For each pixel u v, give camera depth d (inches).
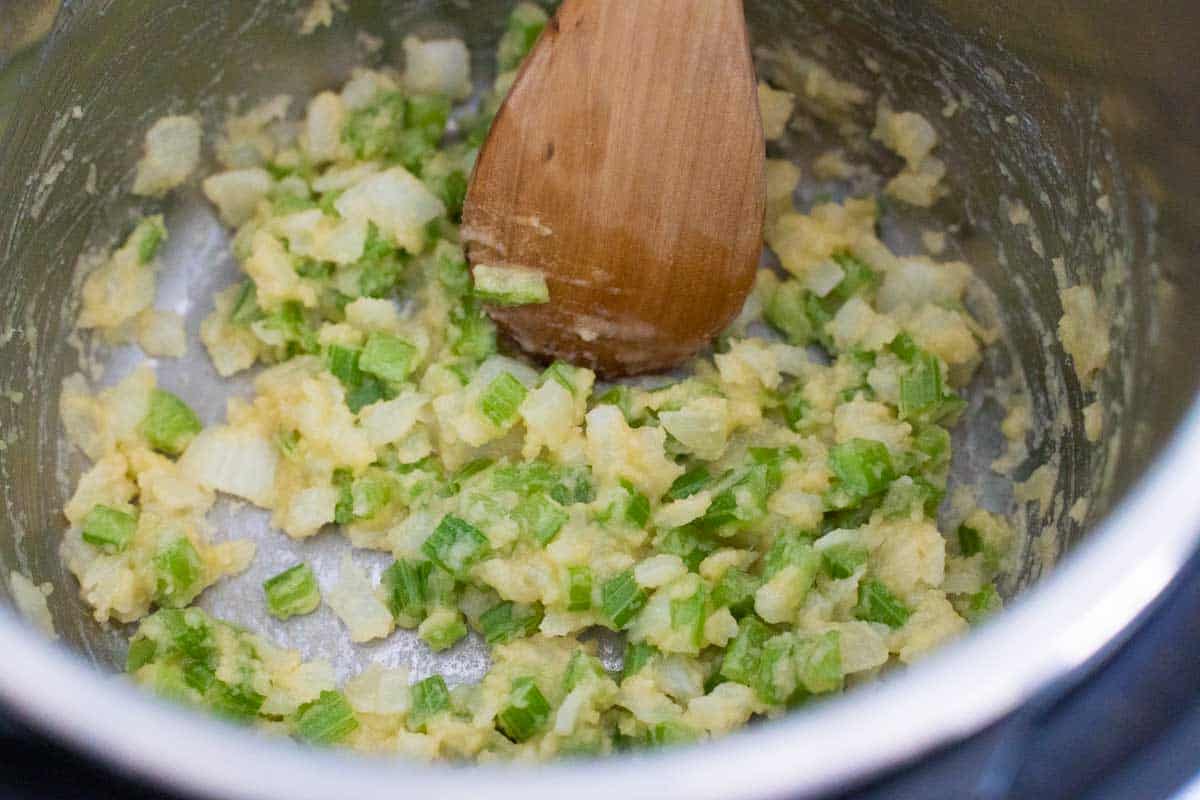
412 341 17.9
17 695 12.9
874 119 18.7
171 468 17.7
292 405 17.7
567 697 16.1
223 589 17.4
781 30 18.5
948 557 17.4
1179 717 13.9
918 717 12.8
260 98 18.8
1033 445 17.7
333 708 16.4
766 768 12.7
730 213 16.7
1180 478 13.4
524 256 17.0
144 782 12.8
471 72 19.4
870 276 18.6
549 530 16.7
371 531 17.5
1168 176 15.6
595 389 17.9
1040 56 16.8
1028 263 17.8
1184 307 15.3
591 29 16.2
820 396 17.8
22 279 17.1
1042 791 13.8
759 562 17.1
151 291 18.6
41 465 17.3
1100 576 13.1
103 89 17.3
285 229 18.4
